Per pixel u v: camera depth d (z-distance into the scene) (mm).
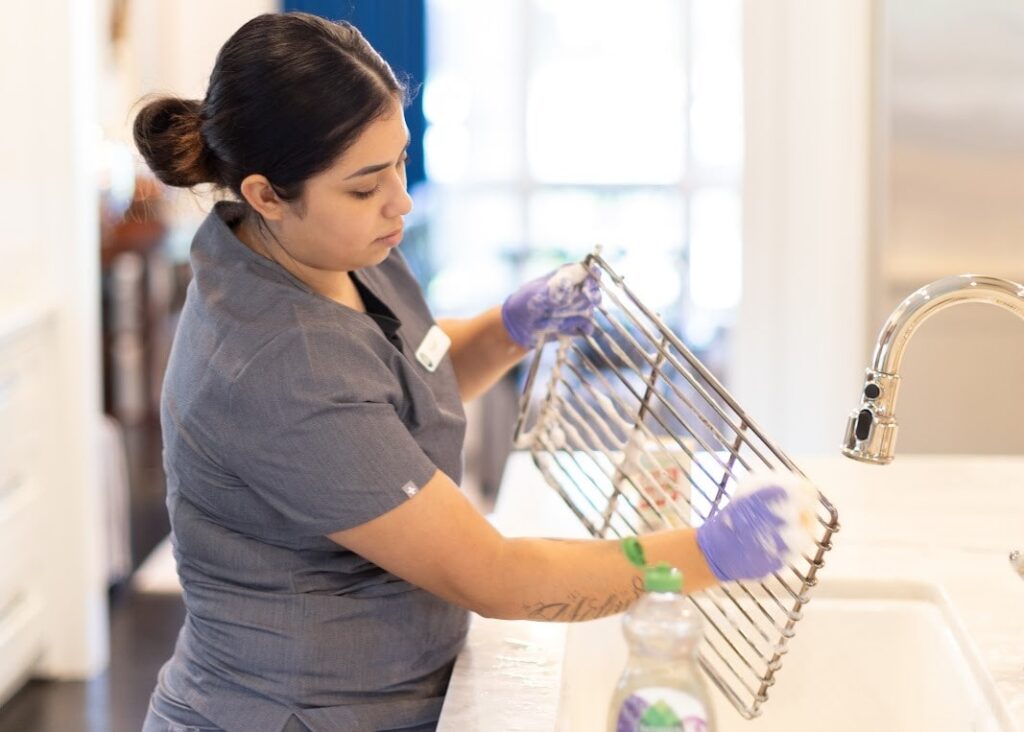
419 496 1233
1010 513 1822
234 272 1322
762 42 3834
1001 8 3182
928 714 1497
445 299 5535
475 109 5434
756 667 1562
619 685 984
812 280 3652
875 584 1571
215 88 1262
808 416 3729
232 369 1254
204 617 1363
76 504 3225
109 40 5246
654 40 5379
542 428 1438
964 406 3363
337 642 1339
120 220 5129
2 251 3035
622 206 5512
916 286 3336
